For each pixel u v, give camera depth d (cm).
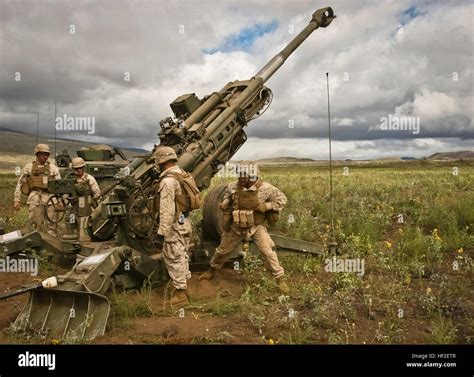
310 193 1617
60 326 482
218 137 741
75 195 643
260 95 839
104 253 557
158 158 574
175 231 567
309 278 682
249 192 621
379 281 661
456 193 1589
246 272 677
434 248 785
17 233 727
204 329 494
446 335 472
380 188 1848
